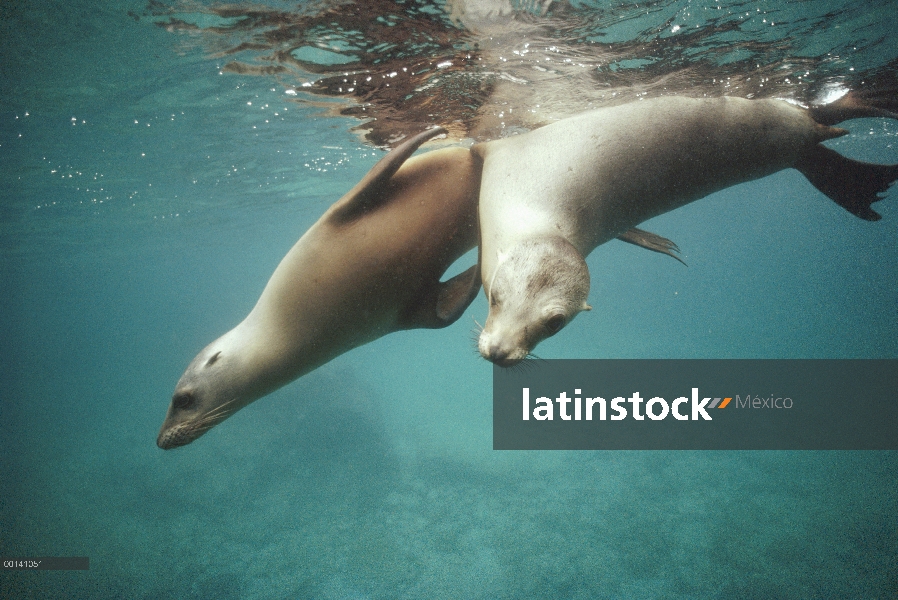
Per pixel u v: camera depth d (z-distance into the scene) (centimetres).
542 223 267
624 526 1418
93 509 1805
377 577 1319
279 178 1633
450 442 2105
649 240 383
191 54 622
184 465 1969
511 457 1892
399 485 1764
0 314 7969
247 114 896
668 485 1606
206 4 498
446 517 1547
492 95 660
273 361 330
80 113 860
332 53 580
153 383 3616
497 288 238
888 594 1069
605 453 1859
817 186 427
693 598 1141
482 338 235
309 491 1759
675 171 334
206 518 1661
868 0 553
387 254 307
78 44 597
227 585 1341
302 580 1334
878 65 740
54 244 2544
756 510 1417
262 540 1519
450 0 466
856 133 1745
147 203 1786
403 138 866
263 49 593
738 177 378
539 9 484
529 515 1516
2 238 2186
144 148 1105
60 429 2950
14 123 878
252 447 2000
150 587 1361
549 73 612
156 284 7494
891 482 1469
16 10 520
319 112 831
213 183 1582
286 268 321
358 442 2019
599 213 302
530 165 298
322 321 318
